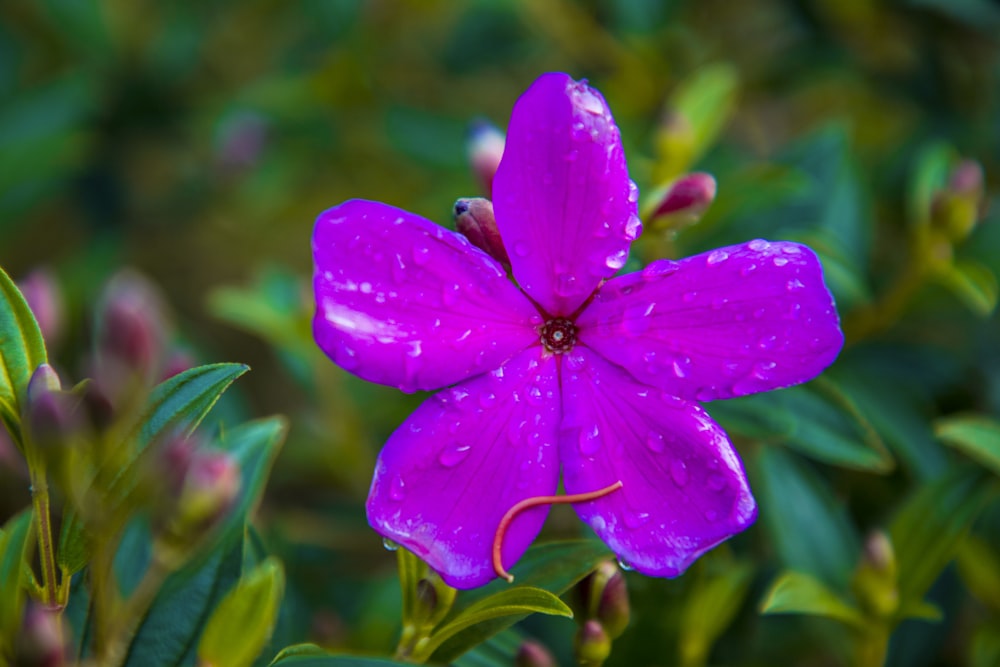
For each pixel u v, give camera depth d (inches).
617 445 13.5
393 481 13.2
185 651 13.8
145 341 12.8
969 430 15.5
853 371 18.5
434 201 20.8
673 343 13.6
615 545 13.4
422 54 27.6
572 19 24.2
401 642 14.0
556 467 13.6
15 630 12.8
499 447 13.5
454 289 13.4
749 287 13.4
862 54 23.6
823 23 23.4
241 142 25.9
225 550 14.1
